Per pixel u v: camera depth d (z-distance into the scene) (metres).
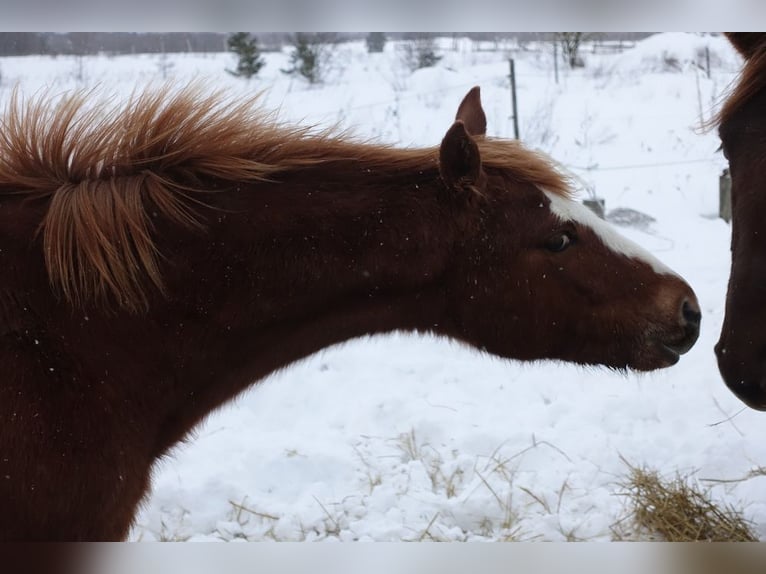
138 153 2.71
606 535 4.00
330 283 2.81
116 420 2.56
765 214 2.97
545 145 13.07
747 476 4.49
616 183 11.90
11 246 2.54
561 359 3.08
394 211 2.85
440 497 4.34
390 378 6.11
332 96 13.94
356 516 4.23
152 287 2.63
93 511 2.49
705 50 15.86
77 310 2.54
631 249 3.01
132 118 2.75
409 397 5.75
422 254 2.86
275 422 5.52
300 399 5.77
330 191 2.84
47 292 2.53
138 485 2.65
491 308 2.96
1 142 2.70
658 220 10.75
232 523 4.17
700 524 4.00
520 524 4.07
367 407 5.50
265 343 2.84
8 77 12.24
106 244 2.52
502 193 2.90
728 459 4.64
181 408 2.78
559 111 14.11
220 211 2.72
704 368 6.14
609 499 4.29
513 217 2.89
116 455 2.55
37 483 2.40
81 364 2.52
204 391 2.80
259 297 2.74
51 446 2.42
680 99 14.42
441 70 14.95
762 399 3.12
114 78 12.65
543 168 2.98
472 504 4.19
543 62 16.45
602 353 3.03
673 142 13.04
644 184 11.83
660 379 6.01
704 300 7.59
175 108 2.76
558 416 5.44
